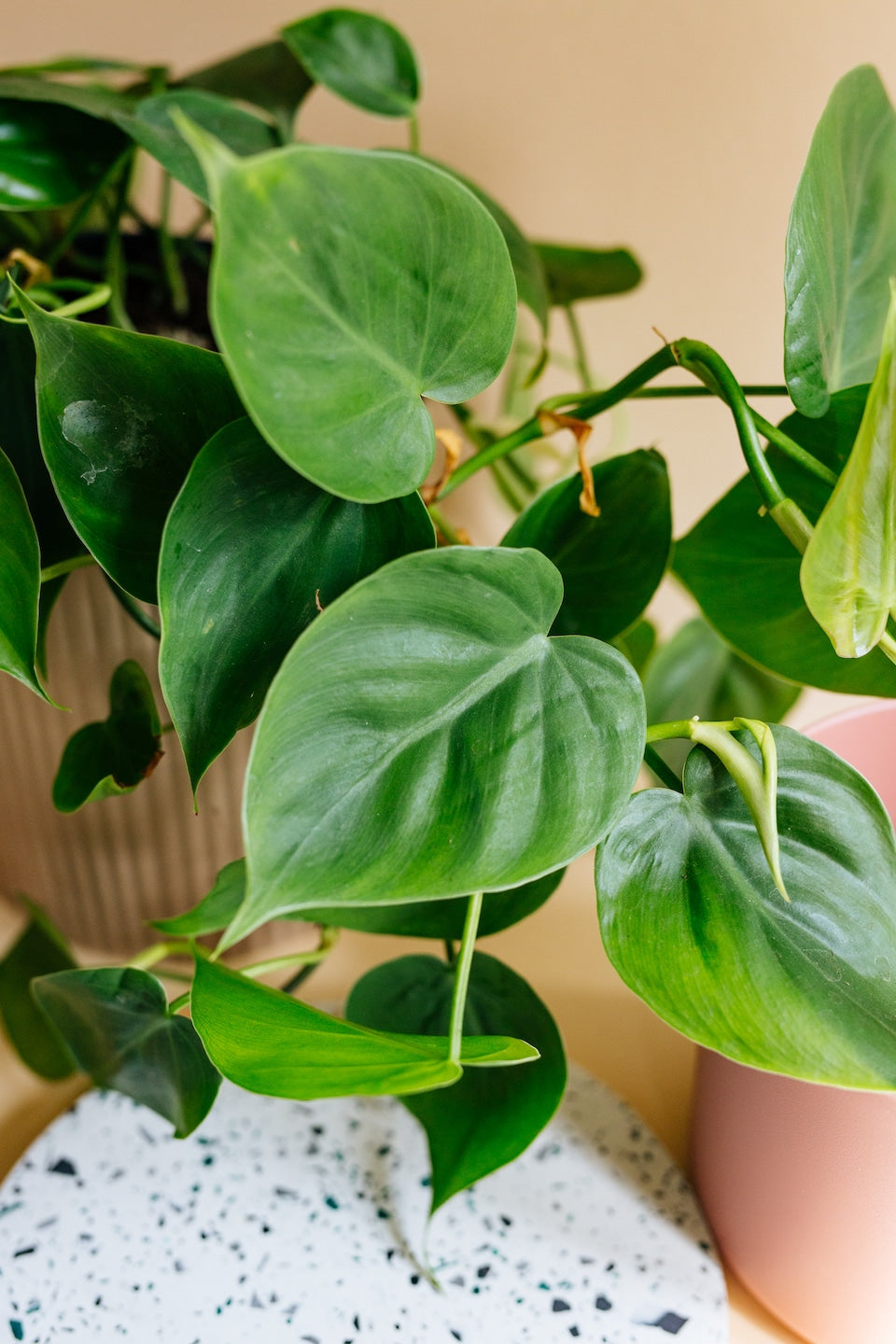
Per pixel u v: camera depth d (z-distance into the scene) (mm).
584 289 681
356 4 722
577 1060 665
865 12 666
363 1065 419
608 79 715
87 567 550
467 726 413
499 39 717
